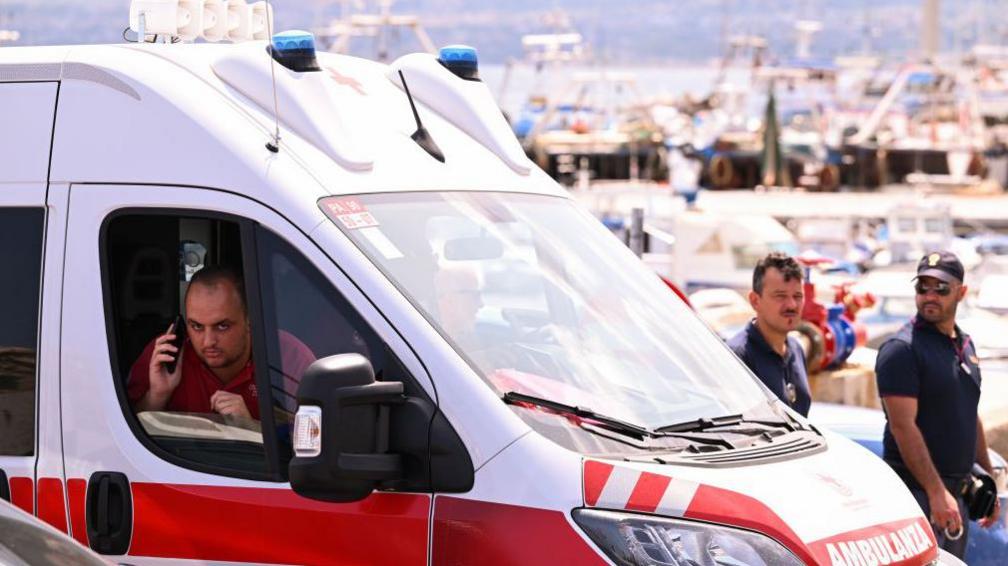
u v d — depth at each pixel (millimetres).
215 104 8180
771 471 7758
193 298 8133
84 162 8281
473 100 9141
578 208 9156
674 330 8617
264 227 7871
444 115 9102
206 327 8141
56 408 8195
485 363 7617
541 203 8891
